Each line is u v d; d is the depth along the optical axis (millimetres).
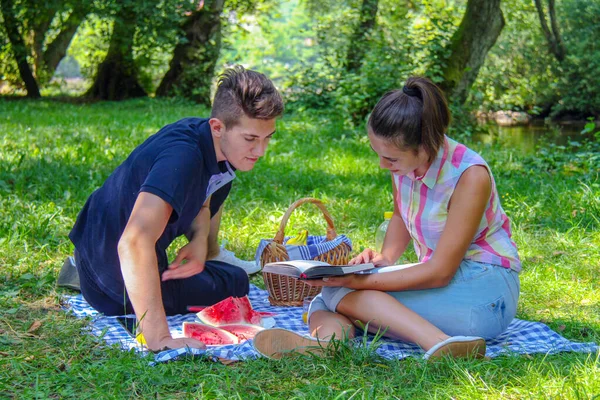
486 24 14391
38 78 19969
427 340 3152
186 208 3414
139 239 3141
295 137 11562
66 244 4883
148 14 17688
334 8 20859
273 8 21922
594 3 22453
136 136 10516
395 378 2904
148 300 3156
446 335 3152
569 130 18484
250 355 3094
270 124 3223
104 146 9367
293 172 8117
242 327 3602
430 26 15141
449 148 3221
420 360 3014
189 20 18828
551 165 8961
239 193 6918
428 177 3225
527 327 3631
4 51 18125
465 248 3219
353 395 2639
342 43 16969
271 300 4152
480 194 3184
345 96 13469
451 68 14383
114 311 3719
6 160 7691
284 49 45688
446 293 3293
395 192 3562
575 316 3922
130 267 3139
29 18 17828
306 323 3783
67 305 3896
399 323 3207
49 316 3680
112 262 3578
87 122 12297
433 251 3402
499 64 22422
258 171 8070
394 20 17984
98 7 17688
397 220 3732
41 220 5348
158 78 20328
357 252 5301
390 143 3059
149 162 3334
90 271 3686
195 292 3910
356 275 3299
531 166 9047
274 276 4082
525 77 22734
